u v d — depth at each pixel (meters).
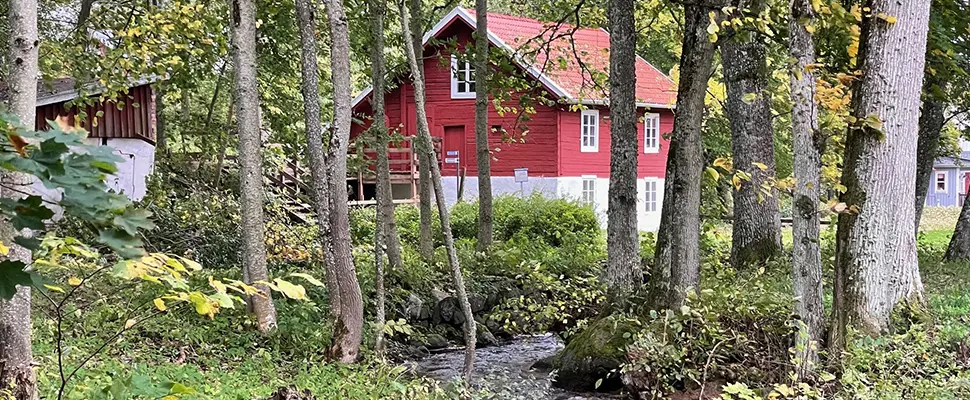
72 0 17.23
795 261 7.40
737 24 7.26
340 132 8.99
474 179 28.06
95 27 11.48
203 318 9.12
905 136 7.68
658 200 30.56
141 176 15.66
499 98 14.10
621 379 8.52
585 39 29.67
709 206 15.21
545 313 11.67
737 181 7.41
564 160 27.33
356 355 9.17
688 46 8.69
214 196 15.89
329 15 8.79
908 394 6.30
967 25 10.80
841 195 7.97
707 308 8.27
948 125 19.03
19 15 5.20
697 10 8.38
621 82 11.12
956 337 7.25
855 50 7.92
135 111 15.58
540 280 13.77
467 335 8.86
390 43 14.56
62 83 14.55
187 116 19.17
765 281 10.36
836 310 7.78
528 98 14.37
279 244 15.22
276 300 10.60
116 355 7.38
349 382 7.72
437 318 12.73
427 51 28.20
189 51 12.64
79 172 1.73
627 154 11.12
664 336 8.09
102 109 15.04
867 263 7.71
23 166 1.67
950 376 6.47
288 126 16.81
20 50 5.22
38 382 5.70
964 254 14.85
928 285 10.41
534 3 18.14
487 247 15.32
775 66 13.52
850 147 7.87
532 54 13.99
